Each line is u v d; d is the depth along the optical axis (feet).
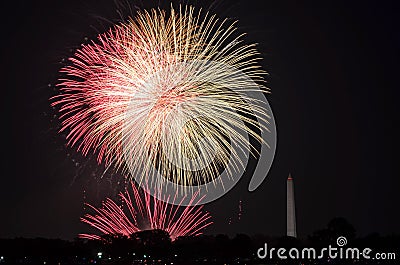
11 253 452.35
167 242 437.58
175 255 444.55
